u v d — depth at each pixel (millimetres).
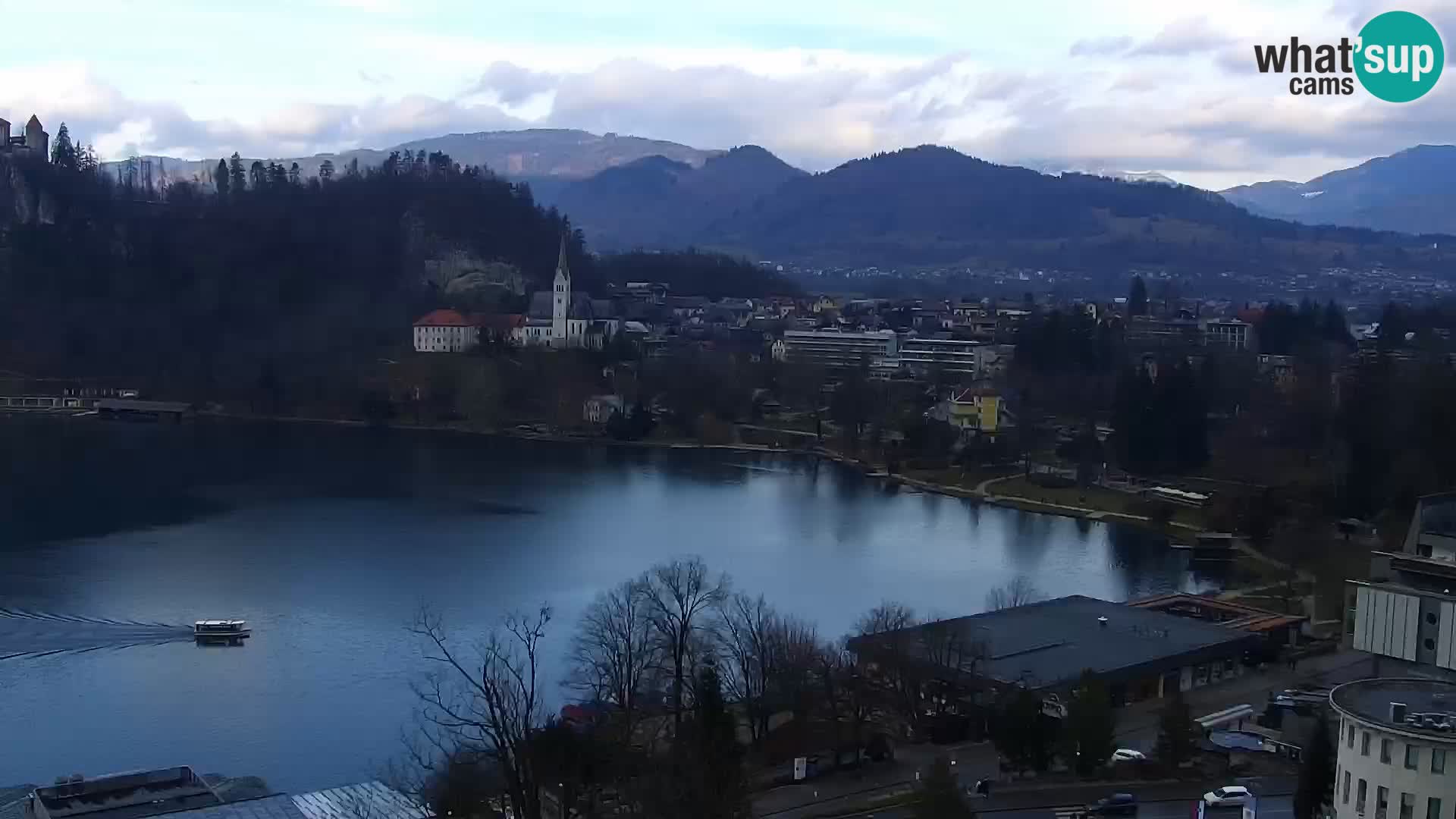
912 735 169625
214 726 181000
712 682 139250
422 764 160375
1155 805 139625
